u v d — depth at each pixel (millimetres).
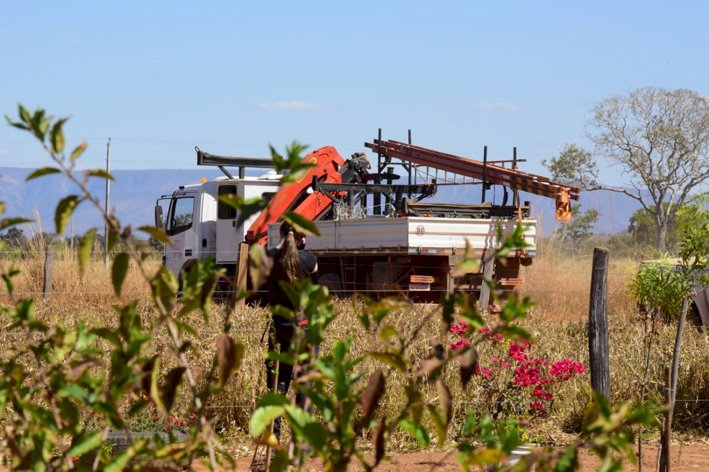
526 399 16016
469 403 15391
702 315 25797
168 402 4352
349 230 34688
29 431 4215
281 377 12500
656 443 14766
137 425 12477
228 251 38562
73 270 28156
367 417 4113
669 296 13062
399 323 17812
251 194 38406
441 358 4207
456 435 14641
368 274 34625
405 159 41250
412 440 14328
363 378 14352
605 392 15156
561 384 17016
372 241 33781
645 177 112875
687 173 112312
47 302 24875
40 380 4270
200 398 4242
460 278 4305
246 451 13688
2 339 15414
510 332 4188
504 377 15883
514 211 37219
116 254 3930
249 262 3957
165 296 4195
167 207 41000
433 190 39062
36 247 27594
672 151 111312
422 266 33094
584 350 19031
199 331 17062
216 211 39469
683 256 12633
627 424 4066
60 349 4324
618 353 17859
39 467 4047
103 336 4250
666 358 17312
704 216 12492
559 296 32375
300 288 4281
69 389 4055
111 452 11102
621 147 113750
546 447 4008
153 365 4137
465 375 4246
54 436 4219
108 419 4176
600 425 3953
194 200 39719
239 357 4195
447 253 32781
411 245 32438
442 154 40156
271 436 4410
